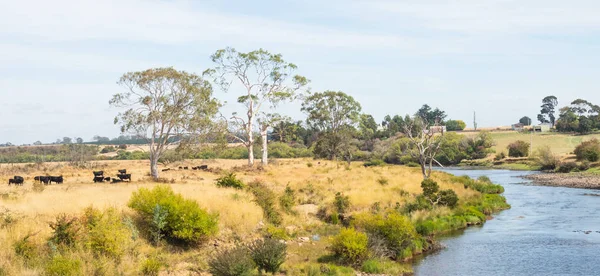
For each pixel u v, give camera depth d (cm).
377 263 2205
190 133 5328
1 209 2150
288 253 2306
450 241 2938
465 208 3906
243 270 1777
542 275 2159
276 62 7169
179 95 5128
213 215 2395
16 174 6303
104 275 1616
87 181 4756
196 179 5088
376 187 4331
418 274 2183
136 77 4984
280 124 8138
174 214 2188
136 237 2033
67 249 1742
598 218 3759
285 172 5975
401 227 2527
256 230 2644
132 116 5006
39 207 2255
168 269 1848
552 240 2923
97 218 1925
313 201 3622
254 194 3238
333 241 2286
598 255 2517
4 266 1545
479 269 2259
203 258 2048
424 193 3925
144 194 2281
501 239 2981
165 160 8062
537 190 6166
